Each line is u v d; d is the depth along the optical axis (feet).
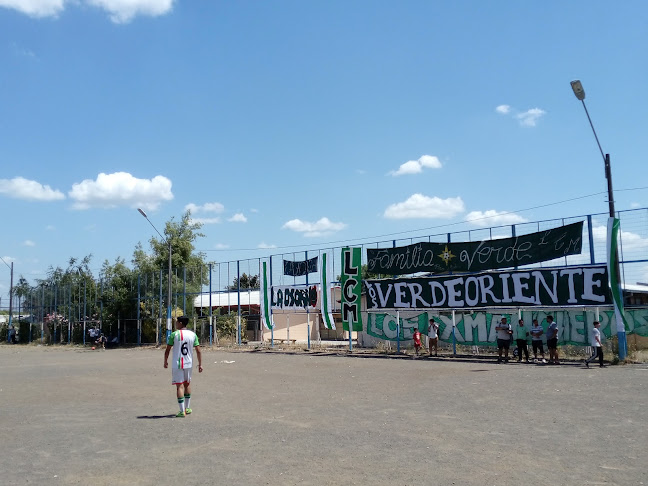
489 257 80.84
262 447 26.32
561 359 69.77
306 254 105.19
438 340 87.71
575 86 60.08
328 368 68.18
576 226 72.23
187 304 135.85
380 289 93.25
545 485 19.74
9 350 143.54
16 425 33.73
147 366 76.95
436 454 24.26
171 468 23.03
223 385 52.47
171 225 183.52
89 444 27.89
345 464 23.02
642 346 70.33
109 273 158.40
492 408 35.68
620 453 23.75
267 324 111.55
